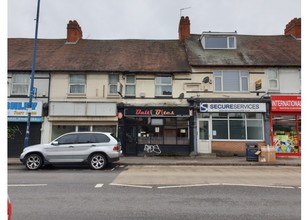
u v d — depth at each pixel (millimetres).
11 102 17734
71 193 7586
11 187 8383
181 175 10711
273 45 21406
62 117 17938
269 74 18453
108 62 19188
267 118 17969
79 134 12969
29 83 18203
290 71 18375
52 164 12891
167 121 18391
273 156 15039
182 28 22766
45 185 8672
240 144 18062
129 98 18281
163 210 6043
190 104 18109
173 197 7148
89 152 12656
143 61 19500
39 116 17719
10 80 18062
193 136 18000
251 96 18234
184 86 18359
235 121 18312
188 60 19062
